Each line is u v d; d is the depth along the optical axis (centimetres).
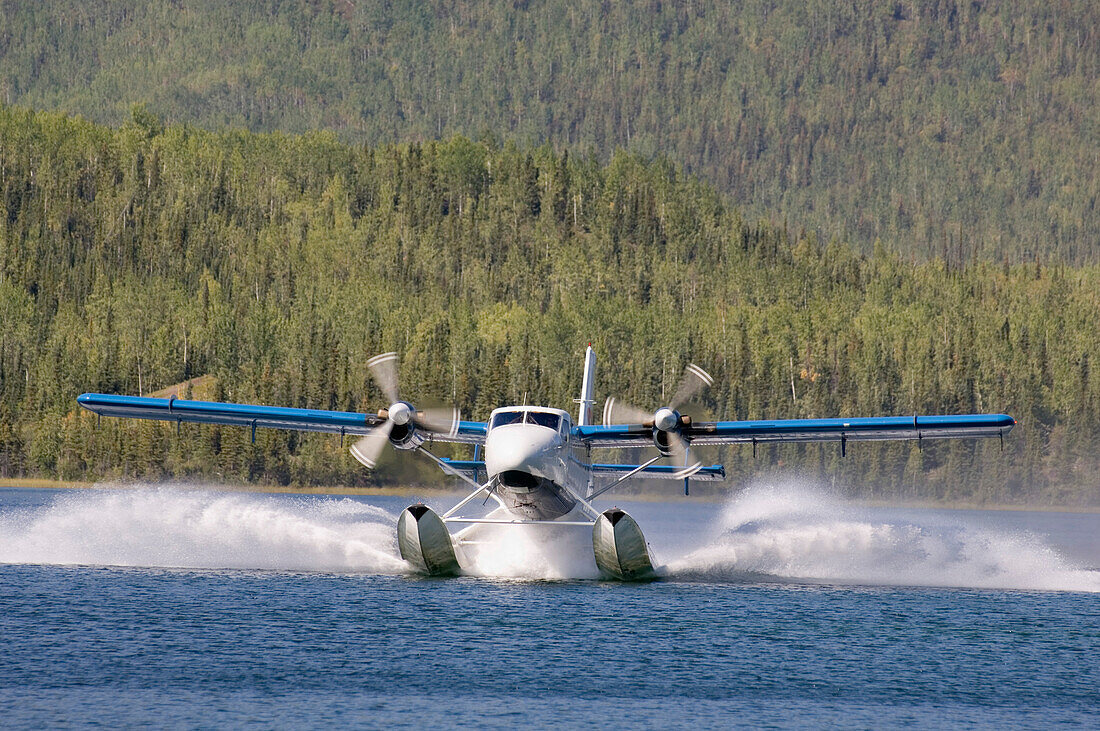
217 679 7169
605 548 10600
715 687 7269
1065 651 8400
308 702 6794
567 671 7500
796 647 8331
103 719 6425
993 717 6819
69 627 8294
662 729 6469
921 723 6688
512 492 10488
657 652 8044
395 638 8219
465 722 6519
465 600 9662
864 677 7581
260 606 9200
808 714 6800
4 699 6694
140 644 7900
